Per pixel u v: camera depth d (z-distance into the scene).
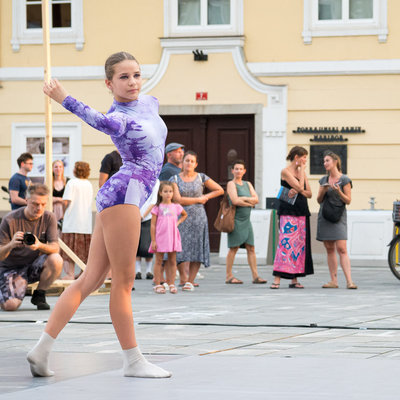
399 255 16.33
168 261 14.34
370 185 22.92
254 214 21.34
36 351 6.48
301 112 23.31
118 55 6.46
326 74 23.20
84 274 6.58
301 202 14.98
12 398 5.62
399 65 22.83
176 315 10.72
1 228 11.50
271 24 23.53
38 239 11.65
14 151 24.77
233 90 23.70
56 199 16.52
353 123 23.06
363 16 23.12
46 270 11.63
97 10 24.41
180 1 24.02
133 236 6.41
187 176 14.95
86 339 8.66
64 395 5.70
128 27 24.28
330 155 15.16
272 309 11.42
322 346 7.98
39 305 11.70
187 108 23.91
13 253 11.58
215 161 24.08
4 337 8.90
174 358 7.24
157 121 6.52
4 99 24.84
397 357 7.27
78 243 16.06
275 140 23.47
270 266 21.02
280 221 15.04
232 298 13.11
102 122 6.21
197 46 23.78
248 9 23.66
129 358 6.43
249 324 9.71
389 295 13.59
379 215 20.56
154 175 6.52
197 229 14.79
